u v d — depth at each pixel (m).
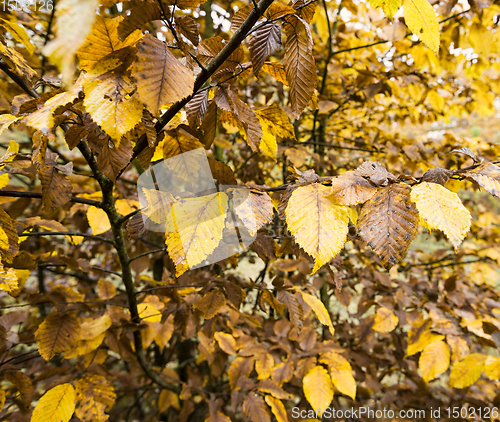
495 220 1.29
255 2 0.31
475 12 0.73
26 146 0.78
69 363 0.99
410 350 0.72
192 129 0.38
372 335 0.82
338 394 1.03
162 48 0.30
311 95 0.35
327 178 0.37
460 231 0.29
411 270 1.11
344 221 0.33
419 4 0.32
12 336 0.62
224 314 0.89
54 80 0.42
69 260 0.59
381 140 1.05
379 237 0.31
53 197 0.41
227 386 1.22
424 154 0.97
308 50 0.33
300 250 0.43
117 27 0.29
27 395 0.53
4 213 0.39
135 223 0.42
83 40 0.21
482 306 0.82
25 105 0.32
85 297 0.88
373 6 0.33
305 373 0.68
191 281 0.74
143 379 1.17
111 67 0.31
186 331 0.79
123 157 0.36
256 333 0.85
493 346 0.65
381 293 0.86
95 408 0.53
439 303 0.78
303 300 0.62
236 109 0.36
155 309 0.71
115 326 0.62
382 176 0.34
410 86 1.02
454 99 1.23
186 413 0.94
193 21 0.31
